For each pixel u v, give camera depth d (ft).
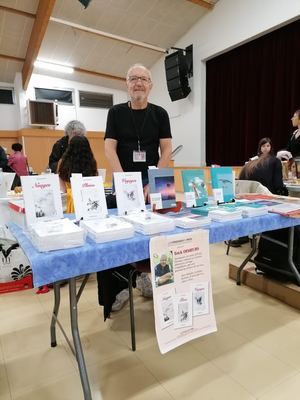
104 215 4.34
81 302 6.70
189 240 3.87
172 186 5.08
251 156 18.69
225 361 4.61
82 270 3.19
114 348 5.02
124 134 6.37
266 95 17.33
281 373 4.31
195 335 4.05
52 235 3.13
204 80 21.31
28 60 20.72
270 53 16.89
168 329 3.77
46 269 2.97
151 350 4.94
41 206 3.92
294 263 6.43
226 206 5.16
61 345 5.15
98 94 27.32
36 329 5.66
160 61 24.57
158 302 3.67
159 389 4.08
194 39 20.99
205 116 21.91
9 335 5.48
